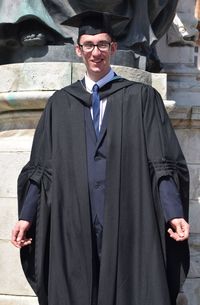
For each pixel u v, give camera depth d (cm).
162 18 898
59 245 559
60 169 569
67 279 557
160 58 1032
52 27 792
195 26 1038
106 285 550
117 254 554
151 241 552
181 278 567
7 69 776
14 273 742
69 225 561
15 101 765
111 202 557
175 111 874
